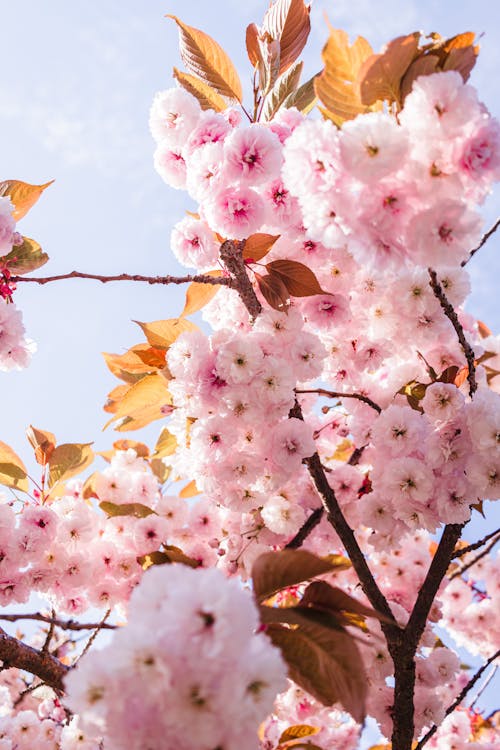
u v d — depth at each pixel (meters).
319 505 3.40
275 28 3.42
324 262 3.05
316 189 1.99
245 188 2.72
